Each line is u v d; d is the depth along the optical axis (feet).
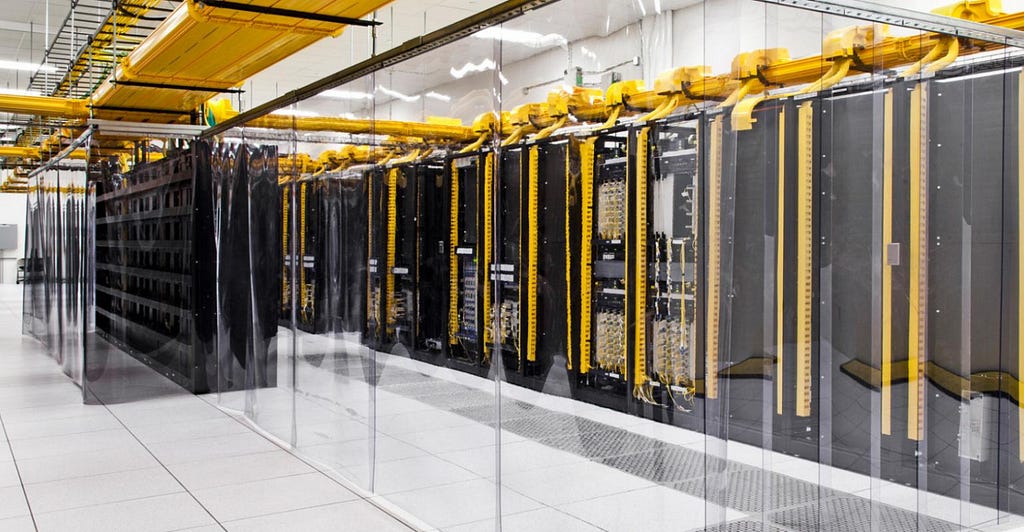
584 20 9.23
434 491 11.63
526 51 9.76
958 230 11.60
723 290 9.10
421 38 11.44
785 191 9.86
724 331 9.17
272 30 15.29
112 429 19.24
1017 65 11.94
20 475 15.25
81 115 24.59
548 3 9.48
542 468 9.80
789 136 9.78
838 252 10.33
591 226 9.39
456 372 11.06
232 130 20.77
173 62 18.19
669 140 8.91
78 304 25.40
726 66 9.20
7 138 43.04
